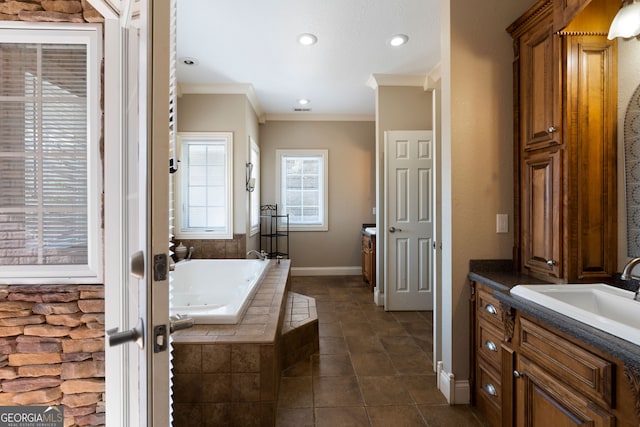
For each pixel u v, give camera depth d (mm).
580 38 1485
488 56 1872
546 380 1199
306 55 3010
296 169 5184
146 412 659
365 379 2104
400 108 3600
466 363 1880
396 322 3145
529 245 1766
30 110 1324
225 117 3809
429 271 3525
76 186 1341
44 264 1337
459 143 1873
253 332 1730
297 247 5129
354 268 5156
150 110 653
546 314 1163
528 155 1765
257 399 1610
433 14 2361
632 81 1445
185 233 3824
